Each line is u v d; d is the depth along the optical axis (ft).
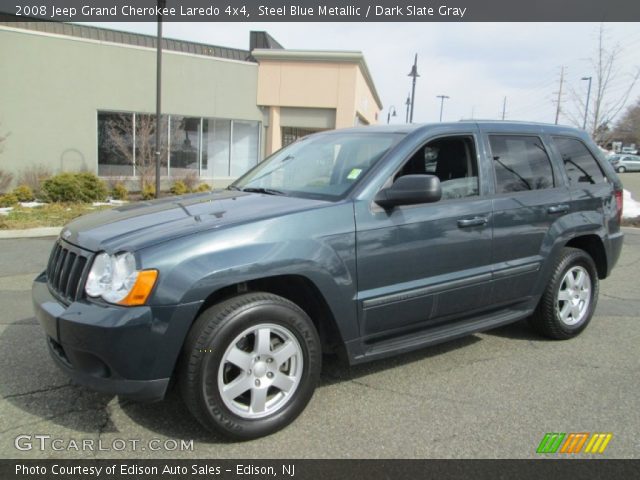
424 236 11.88
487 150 13.61
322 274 10.46
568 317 15.62
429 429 10.43
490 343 15.30
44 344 14.37
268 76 62.85
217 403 9.52
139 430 10.21
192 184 55.67
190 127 59.31
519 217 13.73
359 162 12.25
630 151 207.62
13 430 10.14
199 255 9.39
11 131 48.96
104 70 52.80
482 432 10.35
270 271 9.87
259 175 14.46
